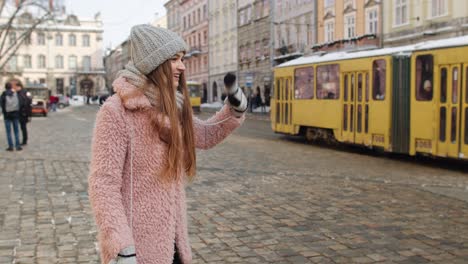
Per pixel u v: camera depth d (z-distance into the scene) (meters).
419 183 10.30
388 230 6.51
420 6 28.12
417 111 13.78
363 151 16.78
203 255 5.54
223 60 61.22
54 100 52.94
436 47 13.23
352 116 16.59
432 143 13.35
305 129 19.91
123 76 2.44
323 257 5.46
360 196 8.68
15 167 11.99
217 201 8.25
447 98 12.91
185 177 2.63
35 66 92.12
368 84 15.77
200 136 2.78
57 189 9.12
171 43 2.42
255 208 7.76
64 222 6.79
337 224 6.81
